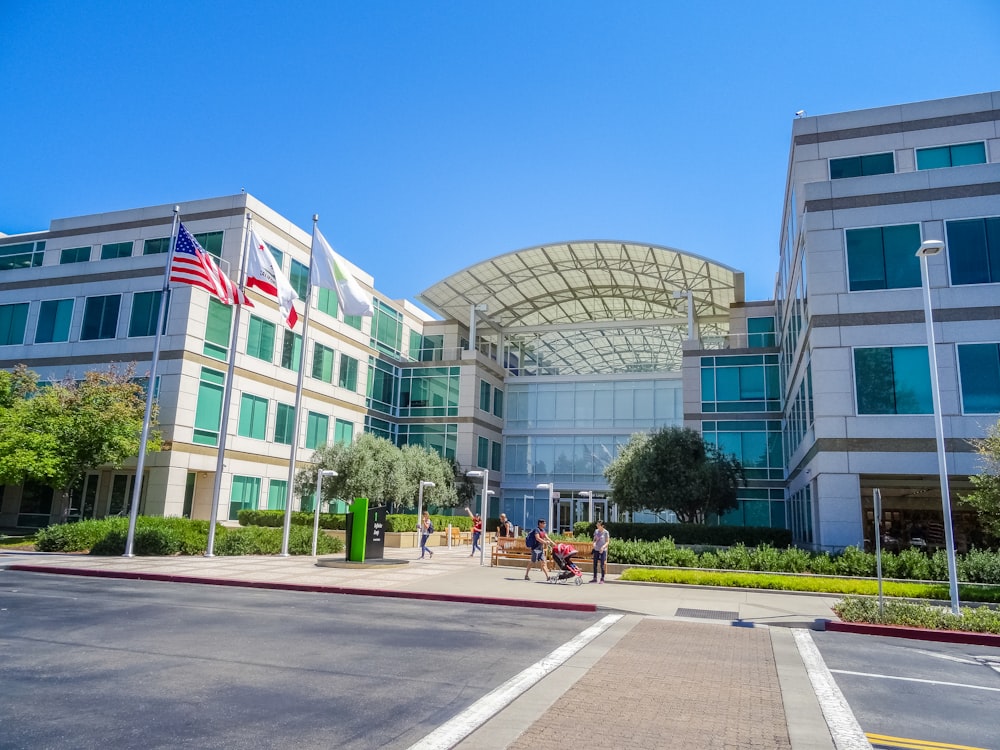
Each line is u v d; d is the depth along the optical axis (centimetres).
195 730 588
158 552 2319
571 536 2759
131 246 3791
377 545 2378
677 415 4897
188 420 3172
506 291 5053
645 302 5397
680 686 803
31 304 3591
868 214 2366
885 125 3041
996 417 2122
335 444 3528
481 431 4866
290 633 1068
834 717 689
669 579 1877
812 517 2638
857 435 2234
